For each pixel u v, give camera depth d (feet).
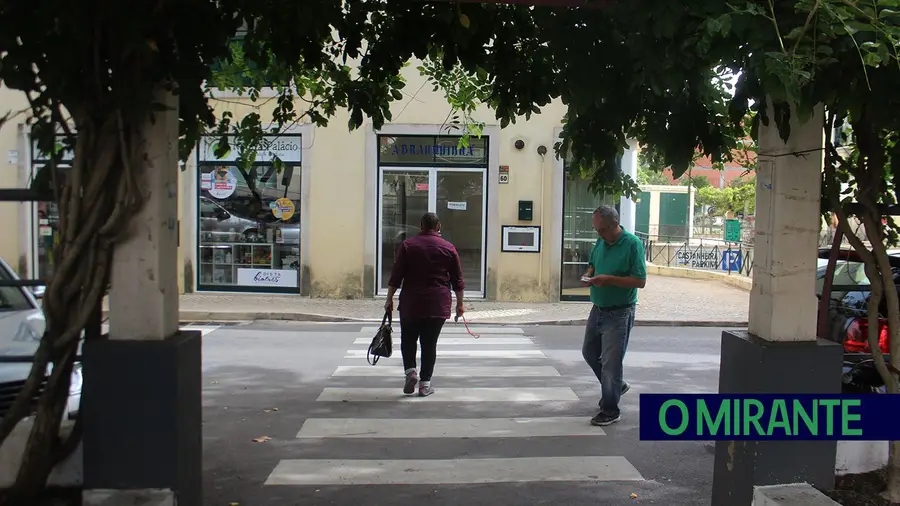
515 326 37.78
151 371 10.19
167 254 10.53
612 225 19.01
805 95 9.22
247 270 46.09
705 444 17.98
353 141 44.39
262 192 45.60
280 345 31.55
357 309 41.45
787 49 8.95
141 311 10.30
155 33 9.69
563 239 44.83
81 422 11.00
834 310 17.06
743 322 39.52
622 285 18.78
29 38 9.05
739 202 82.28
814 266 11.51
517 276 44.70
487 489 14.94
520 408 21.22
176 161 10.72
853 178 13.70
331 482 15.24
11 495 10.60
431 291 21.94
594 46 12.52
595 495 14.70
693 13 9.34
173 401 10.23
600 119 14.71
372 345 22.77
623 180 18.07
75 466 11.22
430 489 14.90
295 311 40.27
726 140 15.08
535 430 19.04
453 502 14.23
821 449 11.60
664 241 86.58
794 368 11.28
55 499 11.15
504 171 44.21
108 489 10.31
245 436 18.40
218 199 45.73
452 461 16.61
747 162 16.58
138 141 10.05
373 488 14.93
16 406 10.25
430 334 22.26
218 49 10.46
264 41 13.74
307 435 18.51
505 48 15.08
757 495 11.44
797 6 8.83
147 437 10.25
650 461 16.74
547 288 44.57
